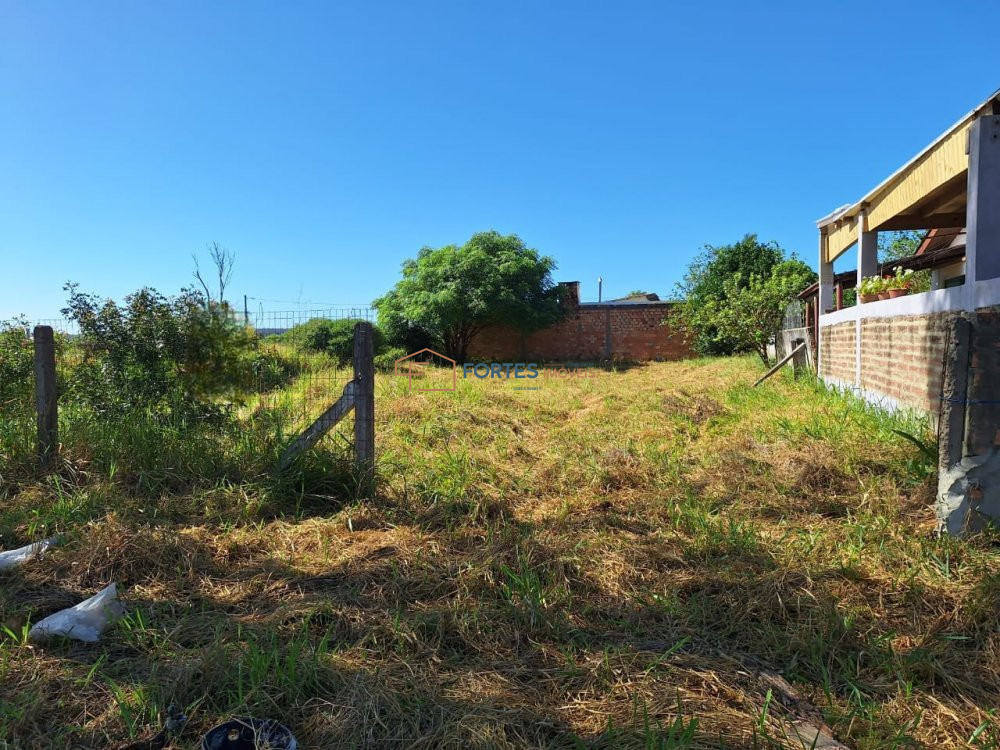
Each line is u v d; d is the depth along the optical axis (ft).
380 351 67.77
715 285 77.25
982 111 16.19
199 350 19.44
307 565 11.63
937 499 12.09
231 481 15.85
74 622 8.91
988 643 8.32
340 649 8.43
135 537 11.59
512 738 6.73
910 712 7.19
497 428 25.00
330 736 6.73
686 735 6.41
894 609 9.45
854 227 29.48
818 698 7.52
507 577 10.50
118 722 6.97
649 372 54.39
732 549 11.64
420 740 6.59
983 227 14.76
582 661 8.29
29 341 23.79
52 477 15.65
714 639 8.81
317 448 16.83
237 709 7.04
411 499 15.31
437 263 73.05
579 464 18.45
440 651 8.49
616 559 11.39
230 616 9.51
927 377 19.42
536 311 72.95
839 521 13.28
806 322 44.47
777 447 18.86
